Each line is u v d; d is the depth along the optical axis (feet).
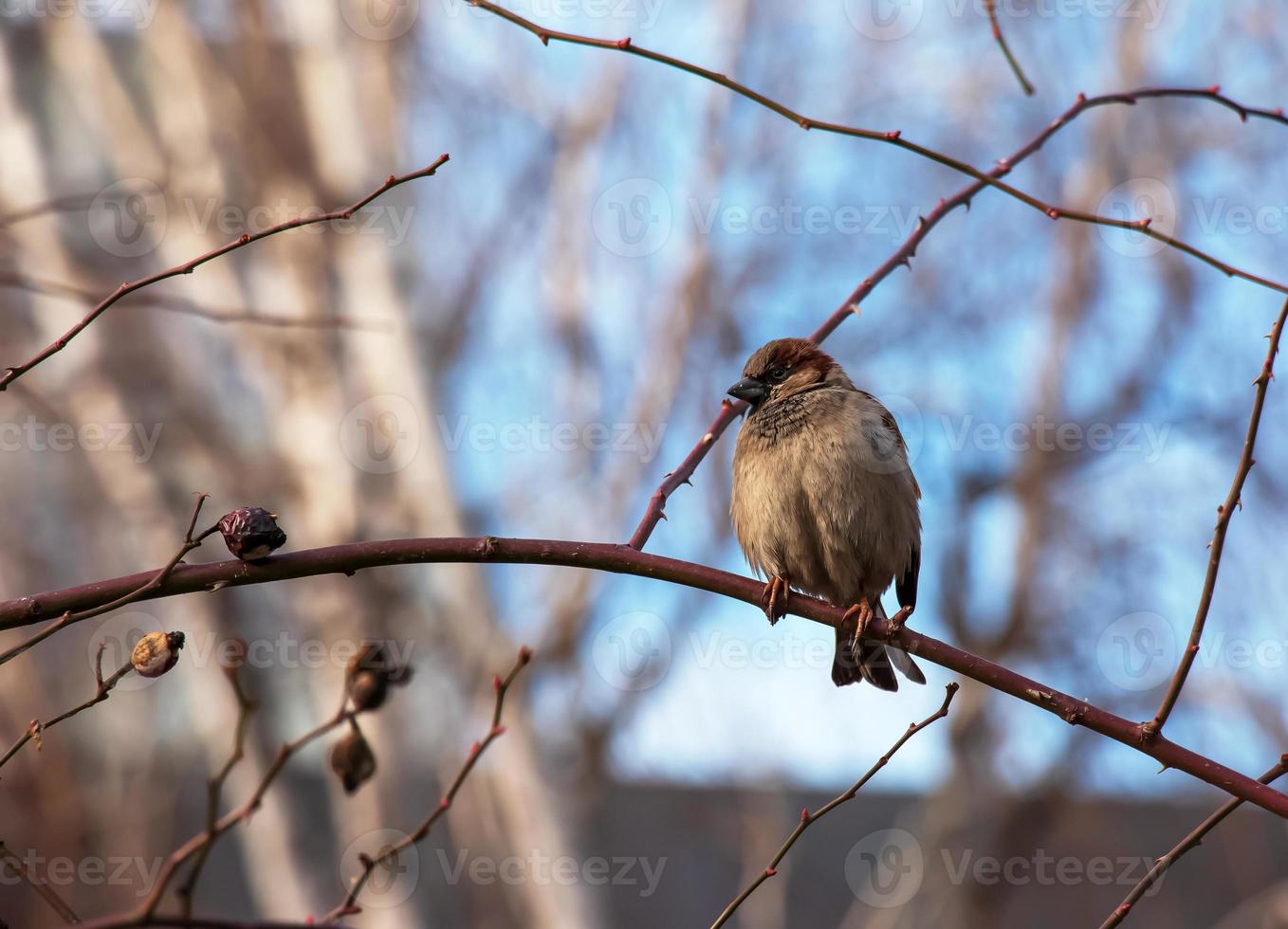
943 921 47.29
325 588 38.81
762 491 26.86
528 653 17.52
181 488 39.19
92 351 38.52
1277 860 56.95
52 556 44.47
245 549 18.10
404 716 38.32
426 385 40.14
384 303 40.27
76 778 43.14
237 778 37.81
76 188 40.60
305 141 40.88
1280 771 17.78
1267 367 17.06
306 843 41.98
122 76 41.52
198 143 40.34
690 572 20.02
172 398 39.50
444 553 18.95
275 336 39.73
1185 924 55.88
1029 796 47.67
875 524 26.25
